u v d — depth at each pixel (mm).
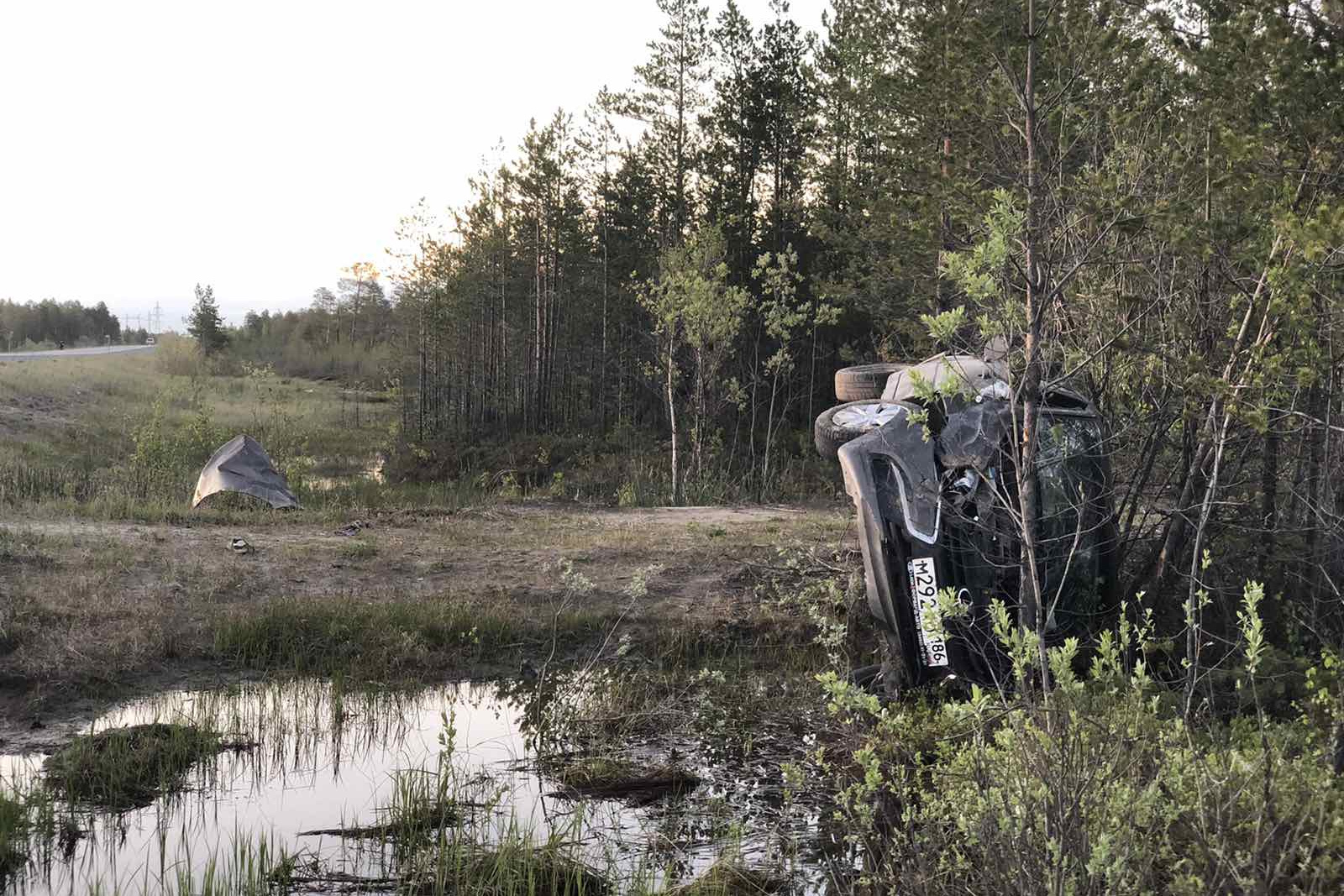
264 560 11297
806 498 19719
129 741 6699
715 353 22188
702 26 30359
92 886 4844
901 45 15578
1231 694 5914
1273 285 5562
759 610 10258
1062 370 7168
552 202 34375
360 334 90438
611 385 35562
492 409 37469
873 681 7484
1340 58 5914
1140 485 7461
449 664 8992
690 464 22016
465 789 6223
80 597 9391
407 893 4734
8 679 7820
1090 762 3488
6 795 5809
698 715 7676
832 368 30859
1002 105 5961
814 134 25750
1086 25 5898
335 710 7637
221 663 8695
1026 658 4242
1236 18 6184
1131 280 7160
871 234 18500
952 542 6641
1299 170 6219
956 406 6930
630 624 10016
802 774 5391
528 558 12000
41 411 28781
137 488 17406
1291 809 3377
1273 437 6977
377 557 11852
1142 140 6508
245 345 96188
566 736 7270
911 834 4387
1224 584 7277
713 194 31328
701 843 5398
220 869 5027
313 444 34875
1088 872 3205
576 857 5172
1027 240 5574
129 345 133375
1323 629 6336
